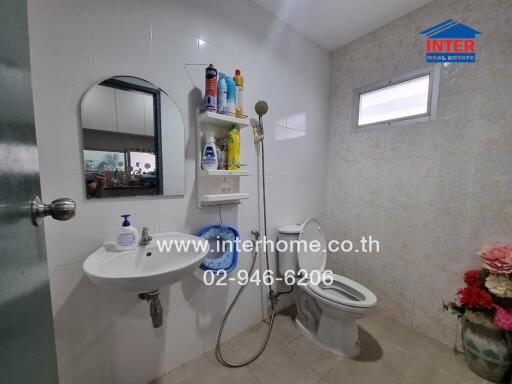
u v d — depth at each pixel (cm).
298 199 186
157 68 109
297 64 174
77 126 91
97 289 99
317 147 197
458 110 136
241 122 127
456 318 142
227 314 145
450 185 142
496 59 123
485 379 120
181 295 124
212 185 131
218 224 135
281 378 121
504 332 116
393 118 167
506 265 112
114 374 105
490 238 129
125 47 100
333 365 129
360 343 146
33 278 43
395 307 169
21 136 40
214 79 115
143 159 107
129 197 105
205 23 123
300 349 141
